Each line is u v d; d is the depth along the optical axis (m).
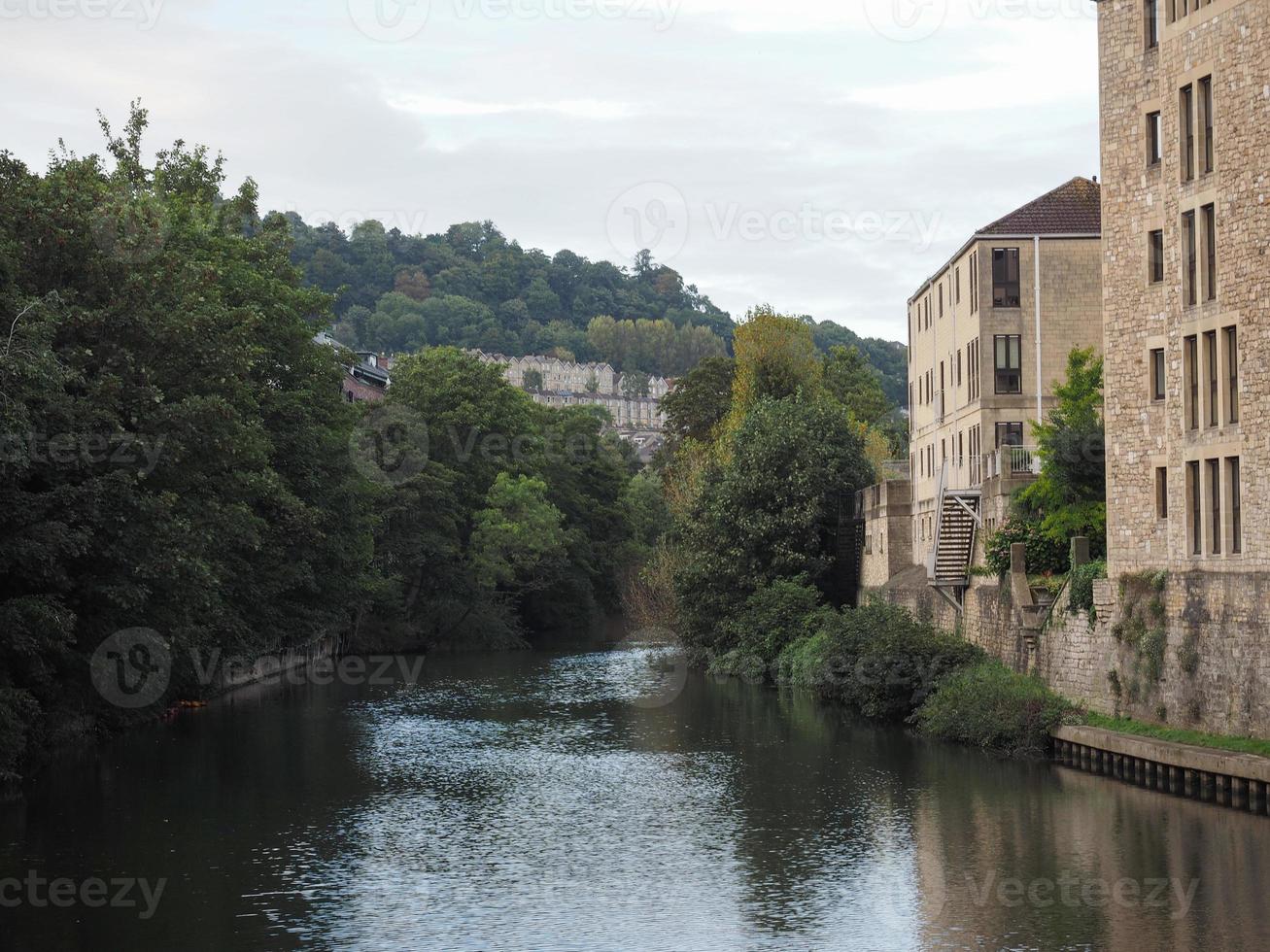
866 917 25.31
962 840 30.86
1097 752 38.31
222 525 45.91
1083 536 45.56
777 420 77.31
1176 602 37.81
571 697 61.78
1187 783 34.28
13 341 34.00
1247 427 35.41
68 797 36.41
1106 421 41.56
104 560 38.28
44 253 39.84
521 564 94.25
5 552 34.41
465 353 102.38
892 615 57.66
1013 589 47.31
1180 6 38.44
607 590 116.25
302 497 60.16
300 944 23.88
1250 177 35.47
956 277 66.44
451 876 28.41
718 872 28.66
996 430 61.19
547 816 34.53
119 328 40.06
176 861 29.66
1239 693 34.78
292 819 34.00
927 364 74.69
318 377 61.31
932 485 66.38
